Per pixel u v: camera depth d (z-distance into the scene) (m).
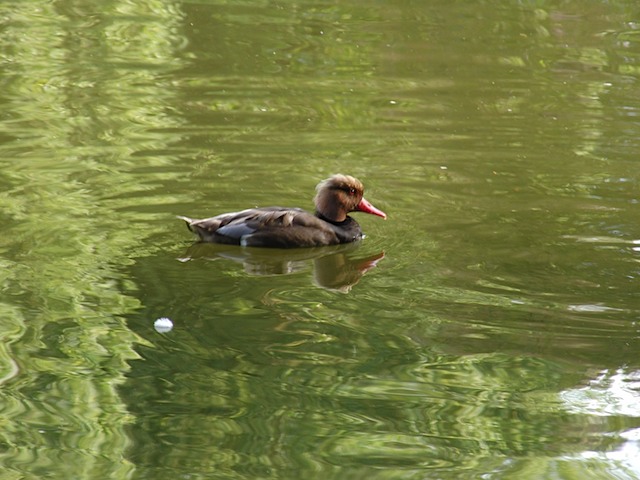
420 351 11.27
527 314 12.11
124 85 21.88
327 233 14.67
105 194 15.70
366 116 20.19
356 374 10.77
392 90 21.97
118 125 19.20
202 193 15.95
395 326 11.82
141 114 19.92
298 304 12.38
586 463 9.39
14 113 19.77
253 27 26.62
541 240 14.48
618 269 13.48
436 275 13.27
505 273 13.32
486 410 10.20
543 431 9.88
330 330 11.70
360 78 22.81
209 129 19.11
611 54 24.80
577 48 25.27
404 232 14.84
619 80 22.83
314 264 13.82
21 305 12.02
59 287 12.52
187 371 10.77
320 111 20.41
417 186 16.64
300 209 14.98
